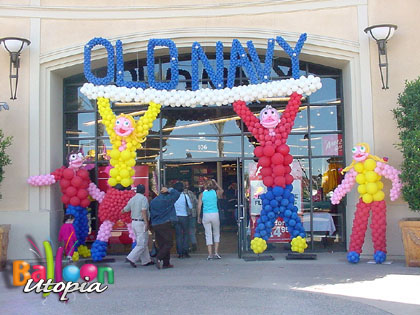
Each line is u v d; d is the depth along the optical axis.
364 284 7.90
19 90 11.02
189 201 11.18
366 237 10.48
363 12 10.81
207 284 8.11
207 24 11.18
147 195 11.55
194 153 11.61
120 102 11.76
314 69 11.69
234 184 12.07
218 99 10.27
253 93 10.13
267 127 10.09
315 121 11.52
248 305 6.72
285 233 11.24
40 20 11.20
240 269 9.46
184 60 11.88
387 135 10.50
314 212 11.34
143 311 6.51
